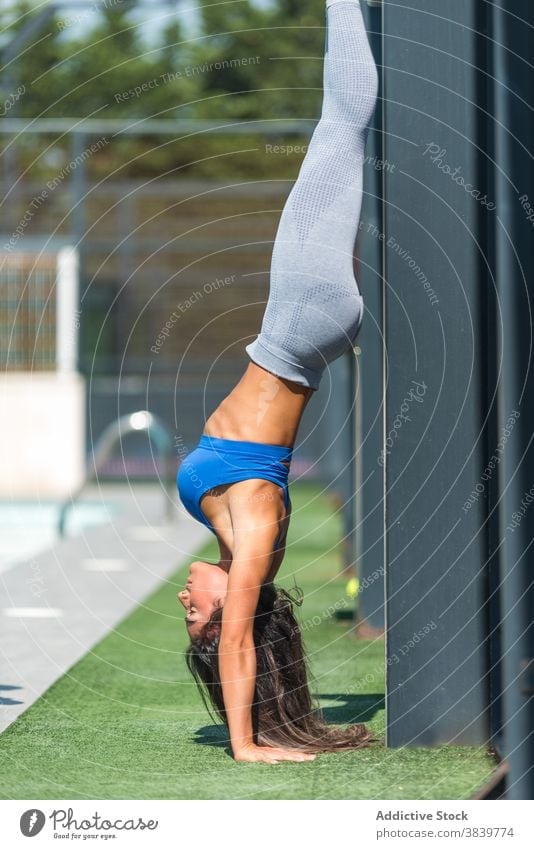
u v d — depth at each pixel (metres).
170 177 42.25
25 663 10.21
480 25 7.05
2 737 7.50
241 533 6.83
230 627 6.84
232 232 41.91
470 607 6.98
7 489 35.59
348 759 6.80
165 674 9.73
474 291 7.02
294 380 6.95
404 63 7.05
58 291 35.59
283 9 43.41
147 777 6.57
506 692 5.88
